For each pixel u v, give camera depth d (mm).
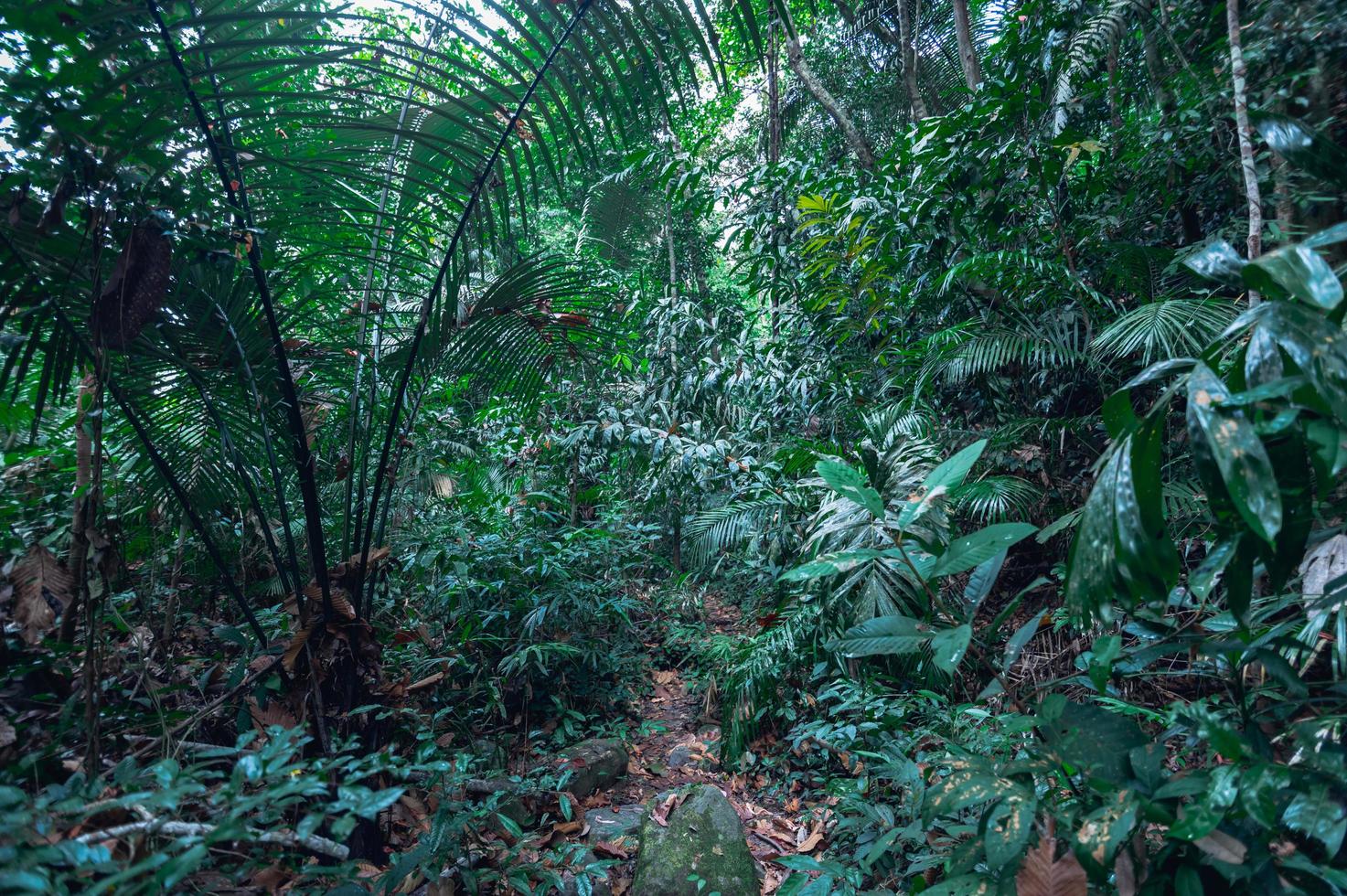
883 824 2221
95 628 1665
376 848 2080
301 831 985
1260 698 1632
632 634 4379
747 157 9047
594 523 5184
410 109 2355
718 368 5668
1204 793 1047
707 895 2184
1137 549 1027
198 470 2379
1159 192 3373
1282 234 2088
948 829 1891
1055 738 1251
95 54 1372
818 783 2936
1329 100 2012
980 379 4199
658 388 6094
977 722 2488
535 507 4559
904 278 4039
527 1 1841
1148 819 1078
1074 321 3441
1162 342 2691
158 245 1596
